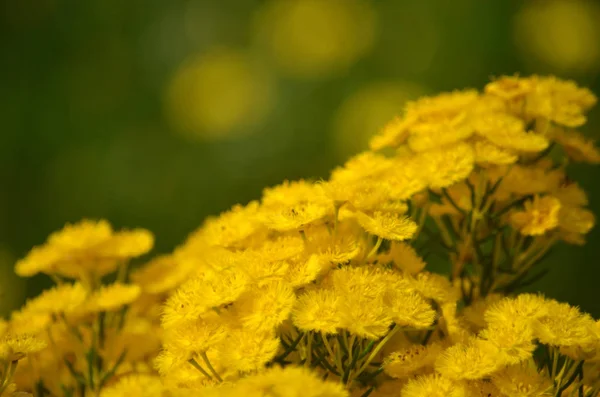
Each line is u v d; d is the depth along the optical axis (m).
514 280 0.50
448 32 0.96
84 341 0.50
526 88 0.50
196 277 0.46
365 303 0.43
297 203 0.46
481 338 0.46
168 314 0.45
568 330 0.44
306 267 0.44
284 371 0.42
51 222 0.96
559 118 0.49
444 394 0.44
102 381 0.48
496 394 0.44
